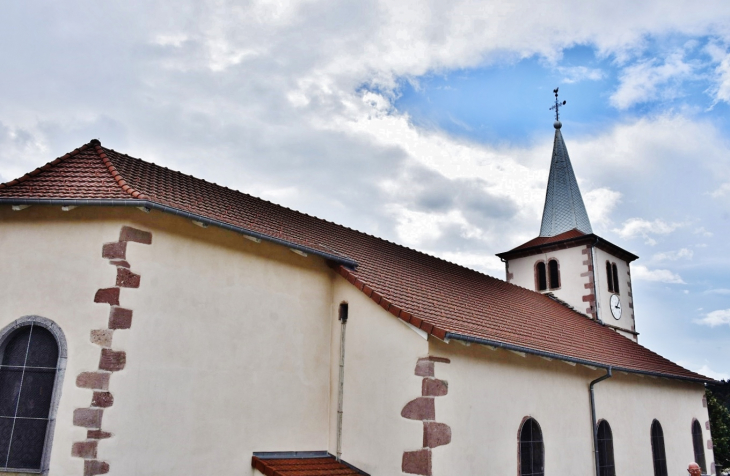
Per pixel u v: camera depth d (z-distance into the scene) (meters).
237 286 9.52
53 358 7.77
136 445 7.73
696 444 17.84
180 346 8.50
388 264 13.63
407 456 9.02
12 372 7.75
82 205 7.99
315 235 12.98
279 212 13.48
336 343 10.77
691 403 18.22
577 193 25.47
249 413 9.25
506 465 10.24
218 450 8.72
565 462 11.84
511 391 10.81
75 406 7.49
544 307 18.42
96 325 7.77
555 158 26.36
